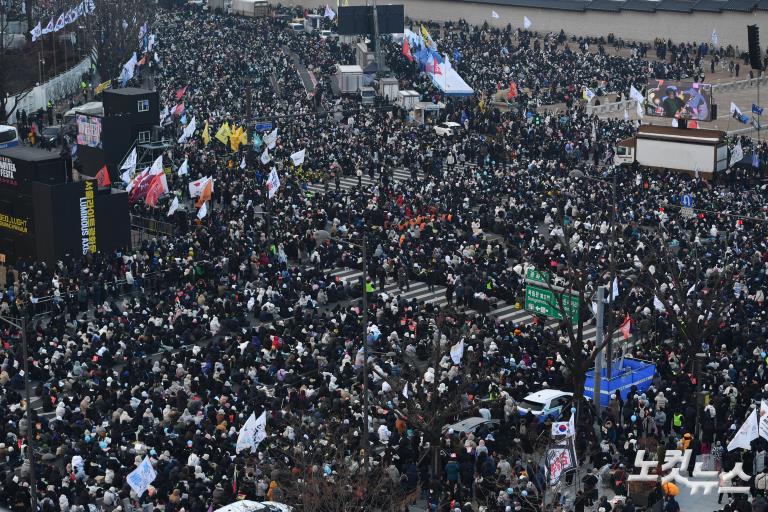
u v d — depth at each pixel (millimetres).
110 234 179375
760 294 146500
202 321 142750
